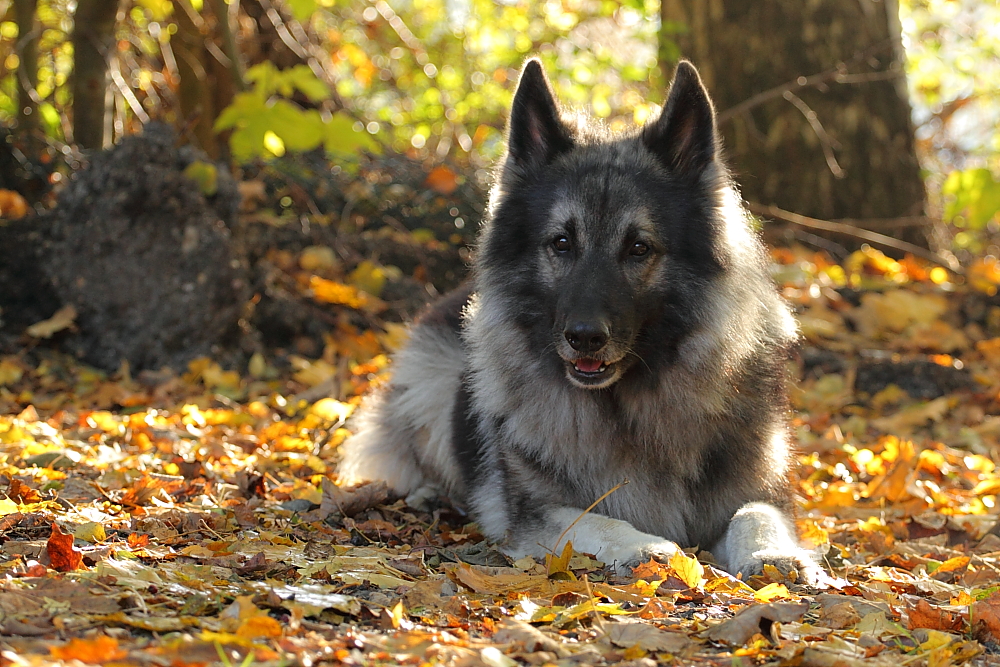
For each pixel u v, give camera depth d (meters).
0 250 10.74
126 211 10.09
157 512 5.32
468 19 22.73
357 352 10.72
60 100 15.95
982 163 22.86
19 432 7.00
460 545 5.76
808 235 14.01
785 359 6.05
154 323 10.09
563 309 5.15
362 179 13.76
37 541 4.36
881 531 6.16
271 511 5.75
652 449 5.48
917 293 12.34
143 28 15.82
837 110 14.18
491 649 3.22
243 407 9.16
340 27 21.70
